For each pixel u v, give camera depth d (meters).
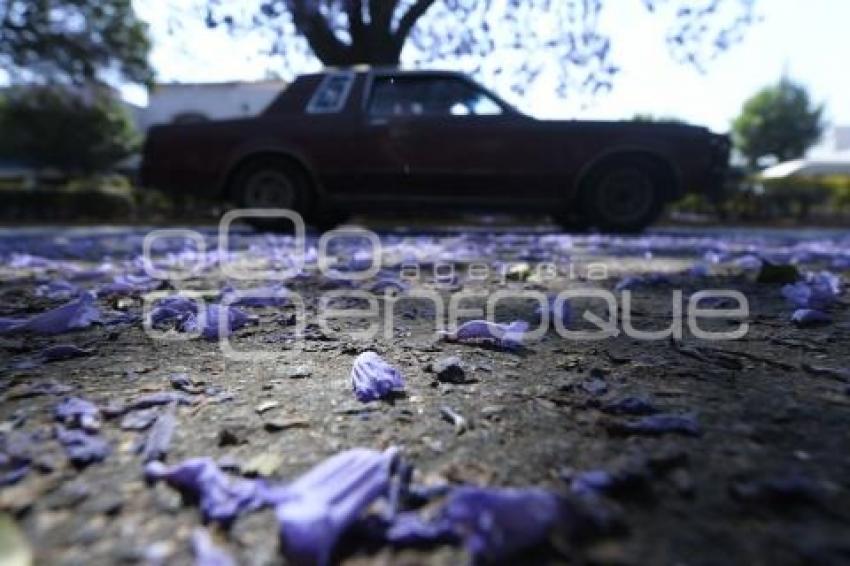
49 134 19.75
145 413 1.12
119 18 15.51
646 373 1.39
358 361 1.34
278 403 1.18
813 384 1.31
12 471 0.89
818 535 0.72
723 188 6.43
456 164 5.98
